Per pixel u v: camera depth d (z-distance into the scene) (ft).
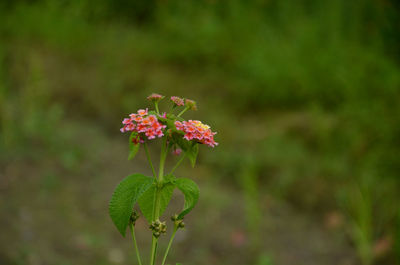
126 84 18.58
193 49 20.04
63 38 22.15
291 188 12.94
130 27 24.45
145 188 4.07
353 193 11.71
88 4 24.31
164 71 19.49
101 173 13.32
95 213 11.46
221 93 17.74
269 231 11.40
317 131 14.29
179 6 23.15
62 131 15.40
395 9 18.34
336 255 10.61
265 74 16.78
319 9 19.71
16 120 15.15
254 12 20.95
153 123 4.05
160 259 10.16
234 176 13.91
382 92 14.89
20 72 19.22
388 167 12.70
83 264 9.51
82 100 17.93
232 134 15.25
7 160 12.91
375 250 10.52
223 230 11.30
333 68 15.99
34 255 9.32
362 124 14.05
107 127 16.75
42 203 11.36
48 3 24.11
